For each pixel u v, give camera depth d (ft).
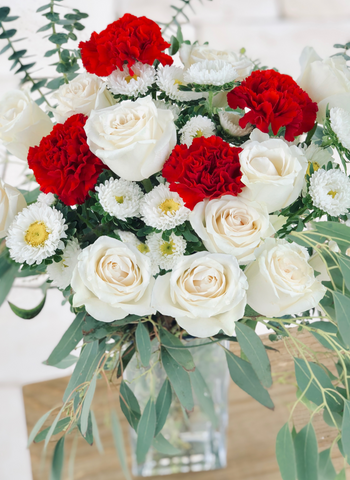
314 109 1.90
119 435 1.80
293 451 1.84
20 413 4.49
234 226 1.69
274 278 1.71
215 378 2.22
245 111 1.93
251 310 1.88
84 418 1.76
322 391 1.86
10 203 1.85
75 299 1.70
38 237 1.75
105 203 1.73
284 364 2.64
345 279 1.79
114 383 2.19
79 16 2.22
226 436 2.48
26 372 5.00
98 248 1.70
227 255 1.67
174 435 2.30
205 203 1.71
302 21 6.40
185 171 1.69
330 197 1.74
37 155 1.78
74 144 1.76
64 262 1.82
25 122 1.96
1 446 4.10
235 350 2.69
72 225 1.86
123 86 1.85
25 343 5.31
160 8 5.31
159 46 1.88
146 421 1.86
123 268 1.70
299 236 1.85
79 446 2.48
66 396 1.88
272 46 6.14
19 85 2.38
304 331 2.72
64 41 2.21
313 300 1.74
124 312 1.72
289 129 1.84
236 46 6.12
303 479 1.85
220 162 1.69
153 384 2.15
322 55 6.05
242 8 6.27
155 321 2.00
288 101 1.79
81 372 1.87
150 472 2.39
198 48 2.06
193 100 1.96
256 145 1.71
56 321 5.53
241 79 2.06
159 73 1.87
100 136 1.72
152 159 1.72
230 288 1.67
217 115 1.95
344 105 1.95
